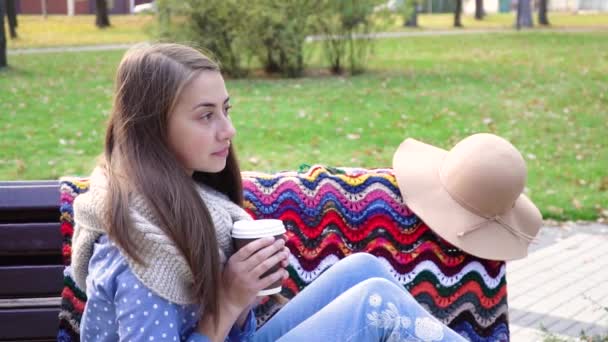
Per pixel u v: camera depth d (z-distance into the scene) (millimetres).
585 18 42781
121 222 1952
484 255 2848
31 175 7891
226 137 2137
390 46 23188
